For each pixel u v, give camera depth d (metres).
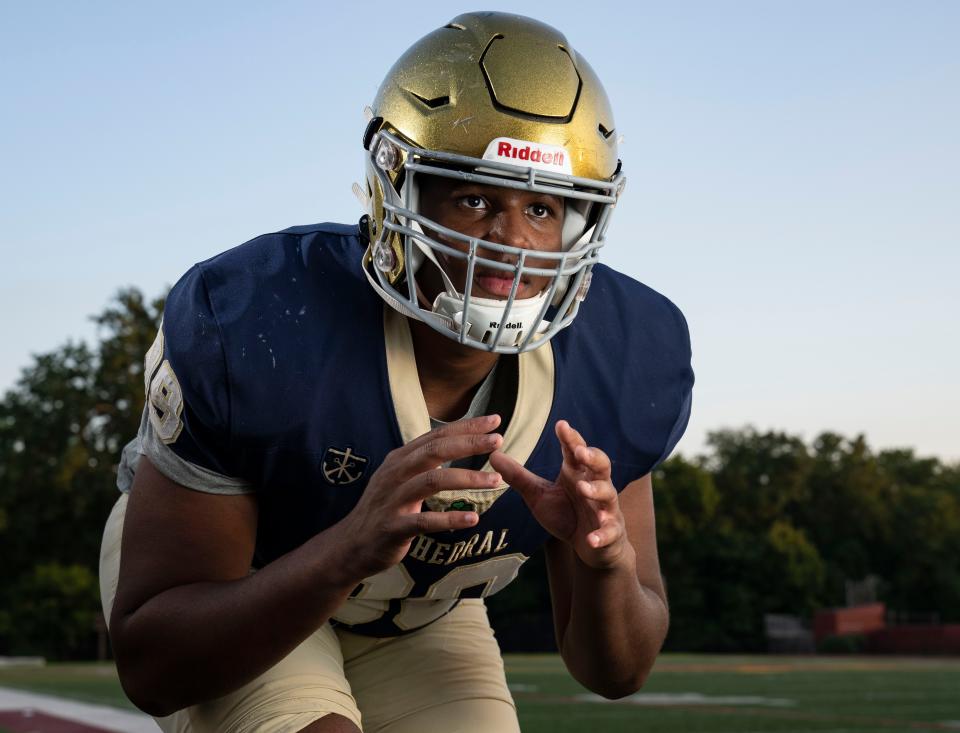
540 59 1.58
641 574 1.91
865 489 47.03
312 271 1.69
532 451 1.74
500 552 1.84
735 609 35.62
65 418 34.19
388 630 1.98
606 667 1.76
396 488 1.38
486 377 1.75
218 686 1.55
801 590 36.47
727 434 48.09
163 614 1.53
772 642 32.91
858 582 44.97
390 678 2.01
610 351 1.85
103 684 10.55
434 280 1.62
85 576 30.34
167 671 1.55
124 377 35.12
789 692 10.08
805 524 47.34
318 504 1.67
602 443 1.81
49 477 33.69
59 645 30.08
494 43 1.58
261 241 1.72
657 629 1.77
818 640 30.33
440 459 1.38
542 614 32.22
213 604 1.49
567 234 1.64
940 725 6.53
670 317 1.96
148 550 1.61
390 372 1.65
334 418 1.62
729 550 36.25
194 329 1.59
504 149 1.53
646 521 1.95
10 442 34.22
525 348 1.60
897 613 45.00
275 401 1.59
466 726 1.95
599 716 6.91
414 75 1.60
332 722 1.60
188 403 1.58
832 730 6.12
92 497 33.41
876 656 28.03
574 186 1.61
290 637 1.48
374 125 1.65
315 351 1.62
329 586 1.43
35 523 33.25
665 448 1.90
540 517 1.56
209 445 1.59
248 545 1.66
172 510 1.61
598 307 1.88
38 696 8.09
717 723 6.48
